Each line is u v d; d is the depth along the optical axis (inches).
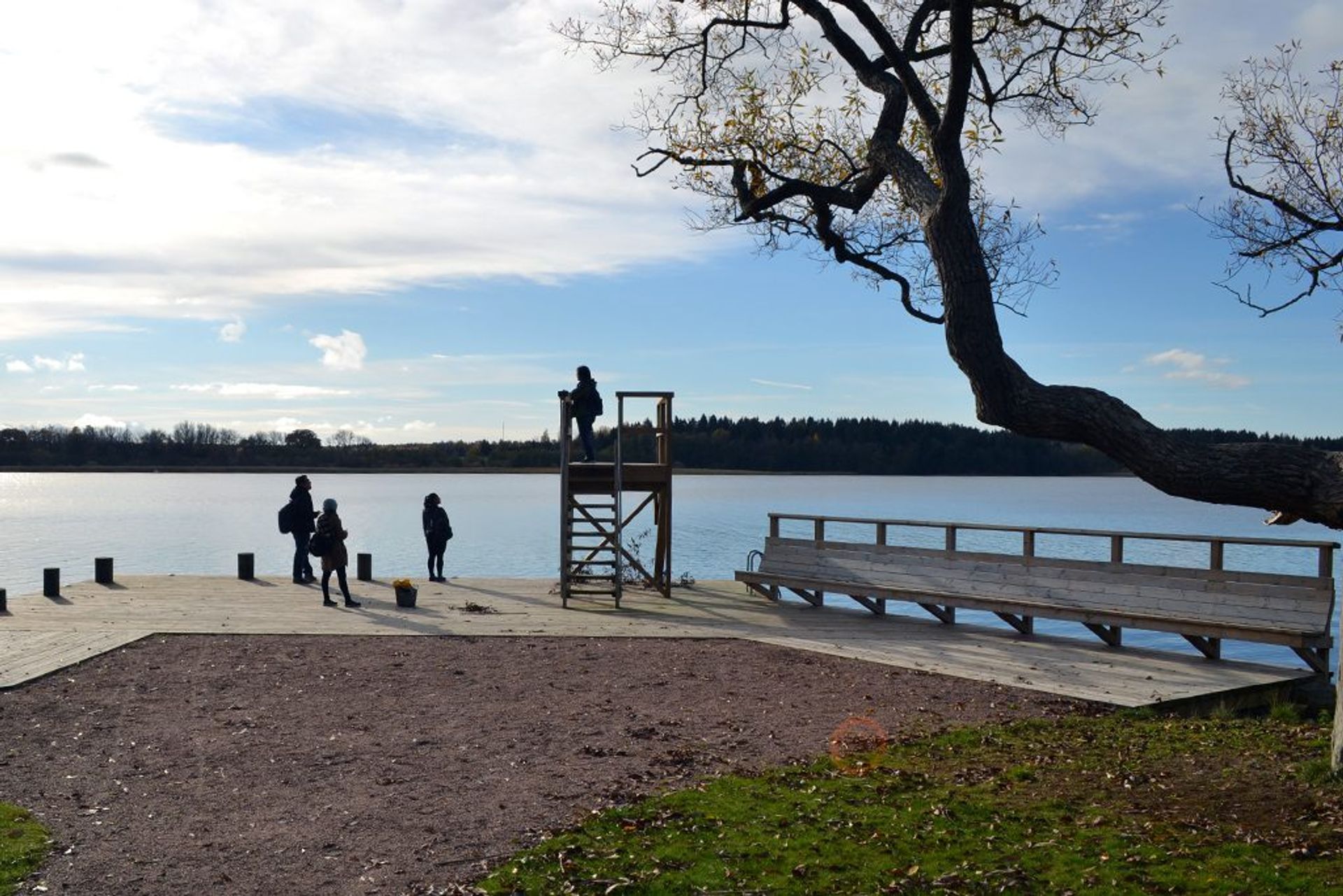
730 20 455.5
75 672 480.4
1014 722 403.2
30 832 286.5
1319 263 440.5
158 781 334.0
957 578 610.9
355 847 278.5
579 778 336.5
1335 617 773.9
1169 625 502.9
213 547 1844.2
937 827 287.1
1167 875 251.9
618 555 697.6
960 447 5211.6
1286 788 312.3
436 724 402.3
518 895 248.2
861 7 317.4
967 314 264.2
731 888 251.0
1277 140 449.4
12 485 5767.7
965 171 272.5
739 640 574.9
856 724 401.7
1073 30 409.1
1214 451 239.8
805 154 476.7
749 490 5251.0
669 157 460.8
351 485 6446.9
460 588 789.2
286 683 467.8
